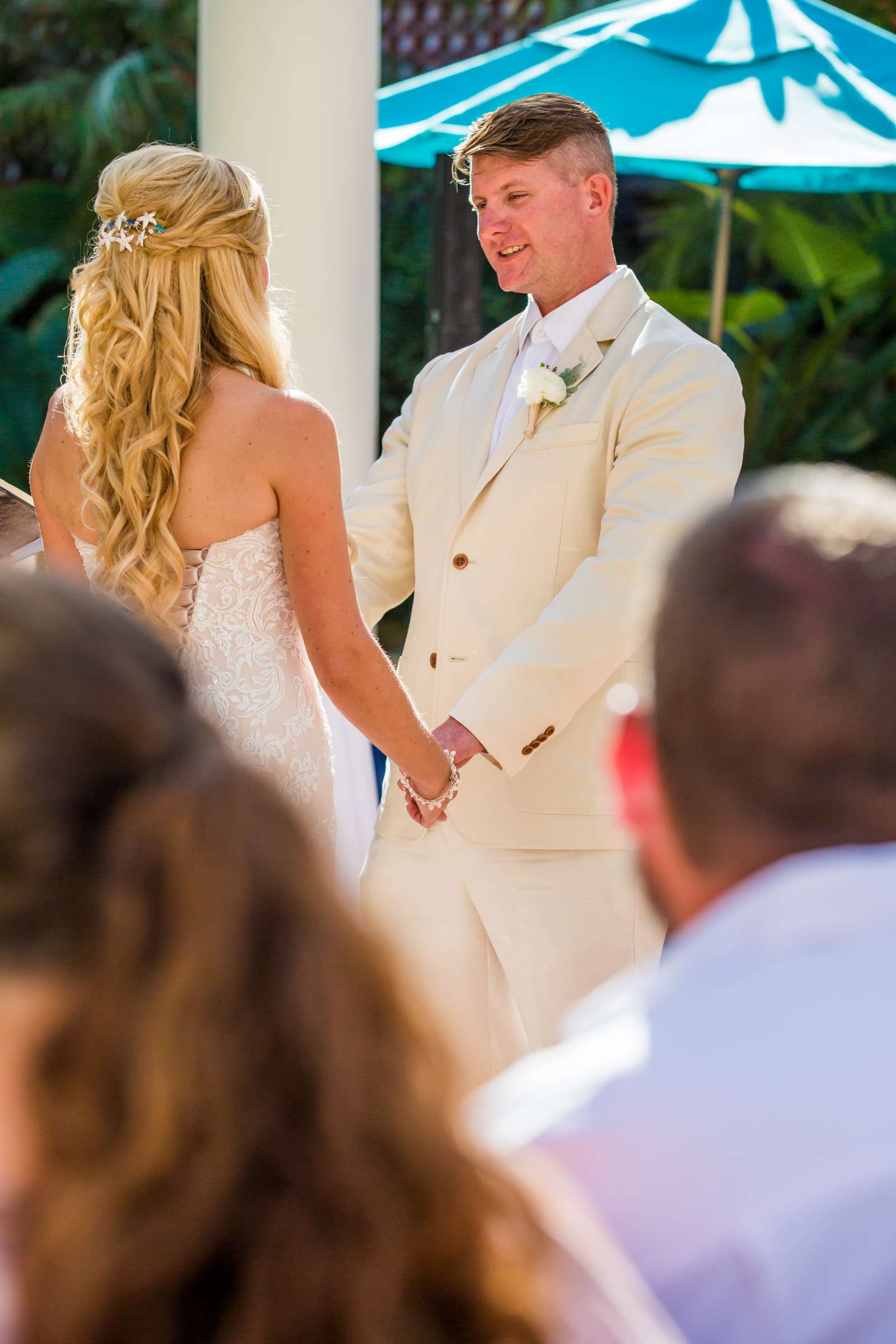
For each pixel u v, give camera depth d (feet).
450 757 14.42
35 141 63.26
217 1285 3.83
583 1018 5.63
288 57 21.08
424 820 14.64
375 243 22.54
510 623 16.25
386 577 17.79
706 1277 4.55
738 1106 4.70
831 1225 4.55
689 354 15.79
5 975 3.76
